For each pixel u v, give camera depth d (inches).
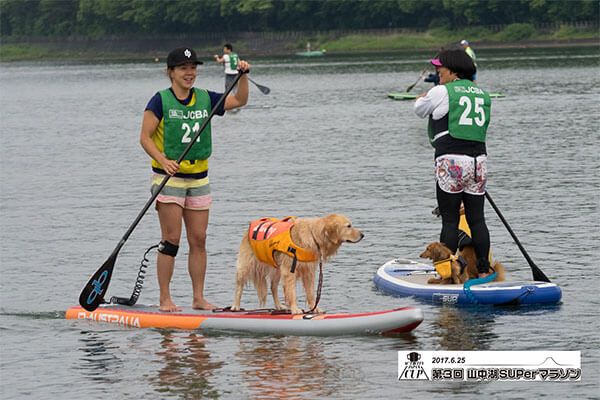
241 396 360.5
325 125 1393.9
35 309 489.7
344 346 415.5
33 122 1668.3
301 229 436.8
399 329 426.0
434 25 5452.8
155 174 464.4
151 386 373.7
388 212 710.5
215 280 539.2
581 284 506.3
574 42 4911.4
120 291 522.3
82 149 1213.1
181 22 6274.6
